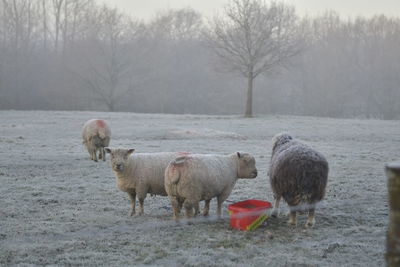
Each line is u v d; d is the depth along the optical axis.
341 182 11.09
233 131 25.20
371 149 18.17
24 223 7.38
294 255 5.96
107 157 15.22
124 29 60.25
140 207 8.05
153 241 6.50
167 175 7.27
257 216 7.10
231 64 41.06
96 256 5.89
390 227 2.66
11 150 16.19
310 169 6.91
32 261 5.73
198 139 20.97
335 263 5.69
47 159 14.43
